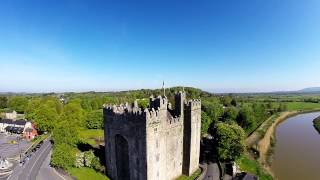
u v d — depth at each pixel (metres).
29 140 140.62
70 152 90.19
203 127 129.88
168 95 185.75
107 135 77.62
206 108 158.00
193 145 79.69
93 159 87.00
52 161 88.25
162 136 67.88
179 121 75.81
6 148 123.06
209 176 78.81
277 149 120.06
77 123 154.62
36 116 155.38
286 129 173.62
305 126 185.75
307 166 95.00
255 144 113.69
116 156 74.25
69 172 84.44
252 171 84.12
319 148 121.88
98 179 77.44
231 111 157.62
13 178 82.50
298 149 120.06
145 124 61.34
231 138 87.88
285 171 89.62
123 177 75.31
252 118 147.88
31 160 102.00
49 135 150.25
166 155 70.94
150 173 63.69
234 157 88.44
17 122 161.62
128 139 67.81
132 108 76.38
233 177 75.88
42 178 81.94
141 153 63.62
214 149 100.25
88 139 132.62
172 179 74.94
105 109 77.38
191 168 79.50
